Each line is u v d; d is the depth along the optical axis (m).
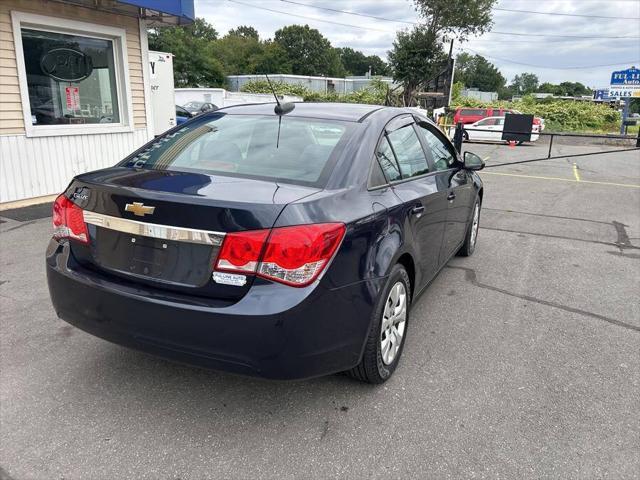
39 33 7.62
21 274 4.73
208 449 2.48
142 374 3.12
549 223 7.48
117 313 2.51
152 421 2.68
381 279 2.70
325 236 2.34
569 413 2.81
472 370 3.24
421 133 4.01
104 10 8.14
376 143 3.13
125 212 2.49
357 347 2.62
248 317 2.24
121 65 8.80
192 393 2.94
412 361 3.34
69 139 8.12
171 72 11.55
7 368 3.15
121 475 2.30
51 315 3.90
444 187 3.95
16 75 7.25
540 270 5.25
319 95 43.09
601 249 6.09
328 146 2.97
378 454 2.46
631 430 2.67
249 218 2.27
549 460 2.44
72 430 2.59
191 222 2.33
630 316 4.13
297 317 2.28
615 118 42.00
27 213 7.12
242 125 3.34
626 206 8.94
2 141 7.23
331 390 2.99
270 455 2.44
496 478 2.32
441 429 2.65
